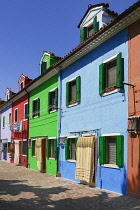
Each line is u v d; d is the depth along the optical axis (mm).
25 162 20312
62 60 13609
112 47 10047
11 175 14977
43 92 17453
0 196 8930
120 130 9180
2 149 29203
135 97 8570
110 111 9875
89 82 11578
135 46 8766
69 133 13219
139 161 8117
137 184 8141
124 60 9266
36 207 7336
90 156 10625
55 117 15164
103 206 7348
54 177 13867
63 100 14203
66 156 13227
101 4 12375
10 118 26953
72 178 12617
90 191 9617
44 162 16688
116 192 9133
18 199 8414
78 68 12711
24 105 21641
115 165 9250
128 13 8539
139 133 8141
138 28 8695
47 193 9375
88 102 11562
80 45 11797
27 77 23906
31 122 19656
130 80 8867
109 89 9938
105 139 10055
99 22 12453
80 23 14180
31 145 19250
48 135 16094
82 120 11992
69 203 7781
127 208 7055
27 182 12172
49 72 15648
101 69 10414
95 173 10539
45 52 18422
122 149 8922
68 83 13562
